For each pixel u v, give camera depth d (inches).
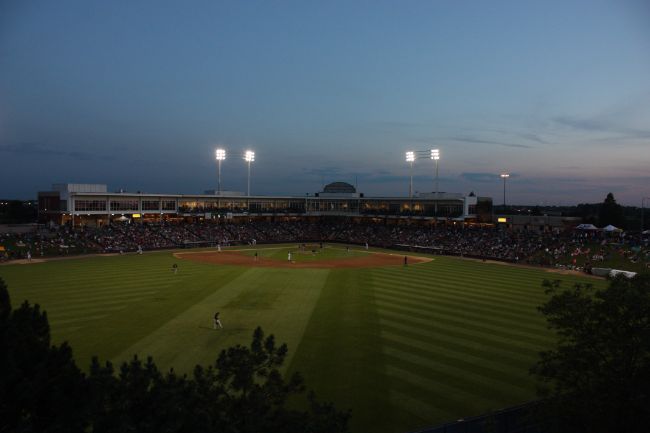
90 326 1193.4
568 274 2247.8
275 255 2918.3
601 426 544.4
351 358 984.9
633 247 2642.7
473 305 1478.8
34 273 2052.2
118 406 400.2
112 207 3617.1
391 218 4247.0
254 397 447.8
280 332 1167.6
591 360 574.6
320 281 1935.3
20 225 4067.4
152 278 1941.4
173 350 1021.2
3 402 371.2
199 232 3678.6
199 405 424.2
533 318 1316.4
